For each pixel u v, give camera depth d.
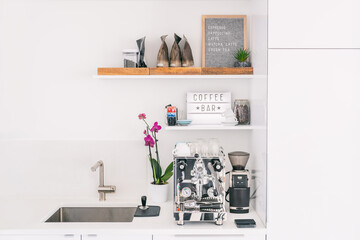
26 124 2.57
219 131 2.60
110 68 2.37
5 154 2.56
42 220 2.14
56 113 2.58
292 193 2.03
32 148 2.57
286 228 2.04
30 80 2.56
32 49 2.55
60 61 2.56
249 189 2.27
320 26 1.99
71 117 2.58
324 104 2.02
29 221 2.11
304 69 2.00
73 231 1.98
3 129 2.56
